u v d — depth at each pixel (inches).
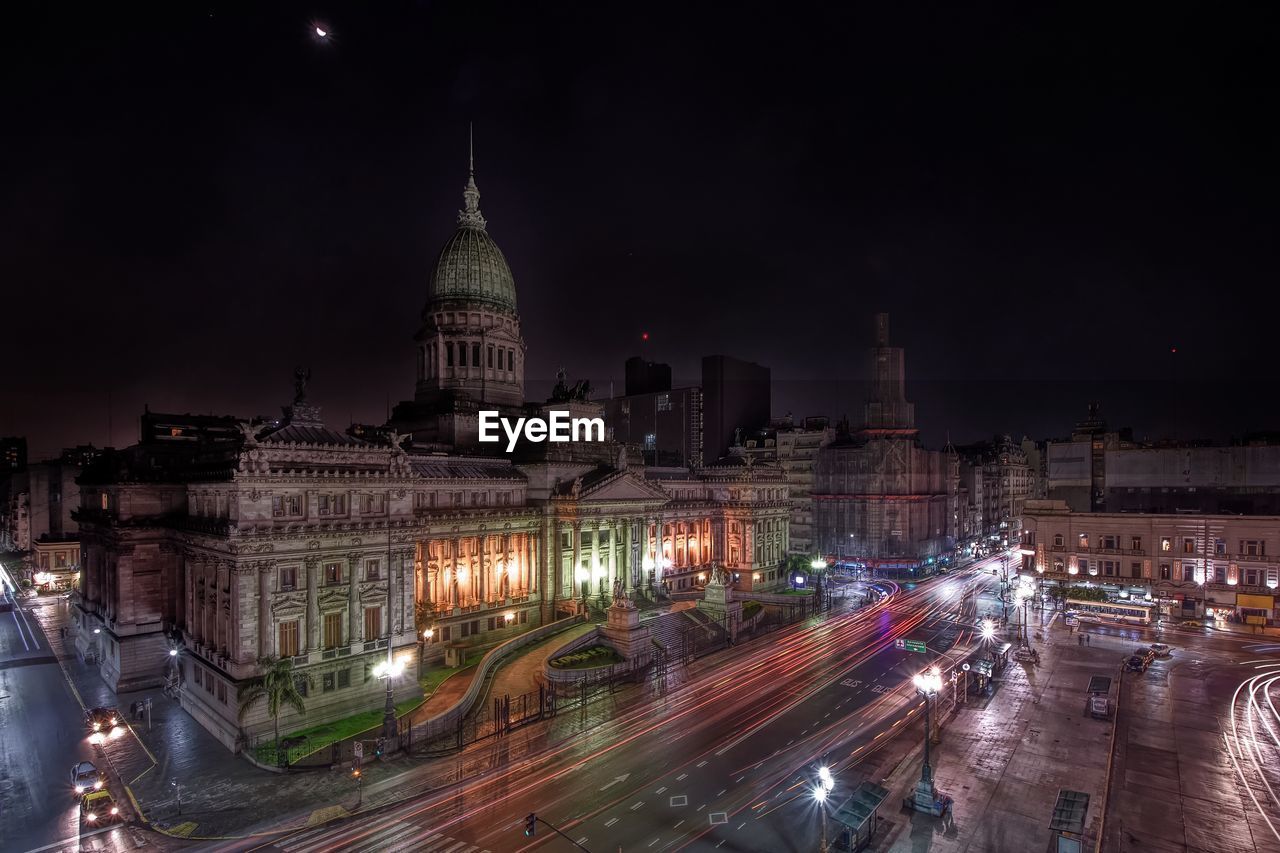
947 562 6156.5
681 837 1626.5
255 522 2290.8
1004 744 2178.9
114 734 2349.9
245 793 1892.2
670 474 4985.2
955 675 2775.6
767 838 1621.6
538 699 2578.7
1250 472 4202.8
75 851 1619.1
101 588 3216.0
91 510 3299.7
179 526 2684.5
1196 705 2524.6
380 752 2074.3
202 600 2544.3
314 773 2004.2
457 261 4382.4
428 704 2549.2
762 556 5073.8
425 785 1913.1
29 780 2006.6
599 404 4382.4
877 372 6033.5
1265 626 3644.2
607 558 3991.1
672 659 3132.4
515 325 4569.4
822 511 6048.2
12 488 6648.6
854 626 3833.7
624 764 2034.9
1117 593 4094.5
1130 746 2169.0
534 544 3693.4
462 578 3339.1
